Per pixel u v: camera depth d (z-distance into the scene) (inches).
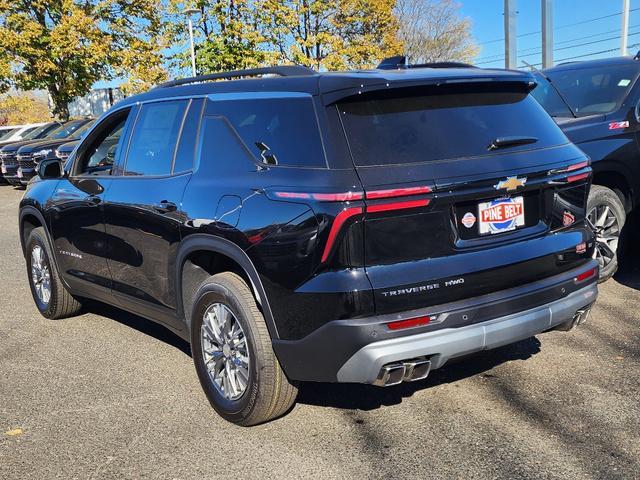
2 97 1157.7
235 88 146.4
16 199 645.9
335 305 115.6
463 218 123.4
